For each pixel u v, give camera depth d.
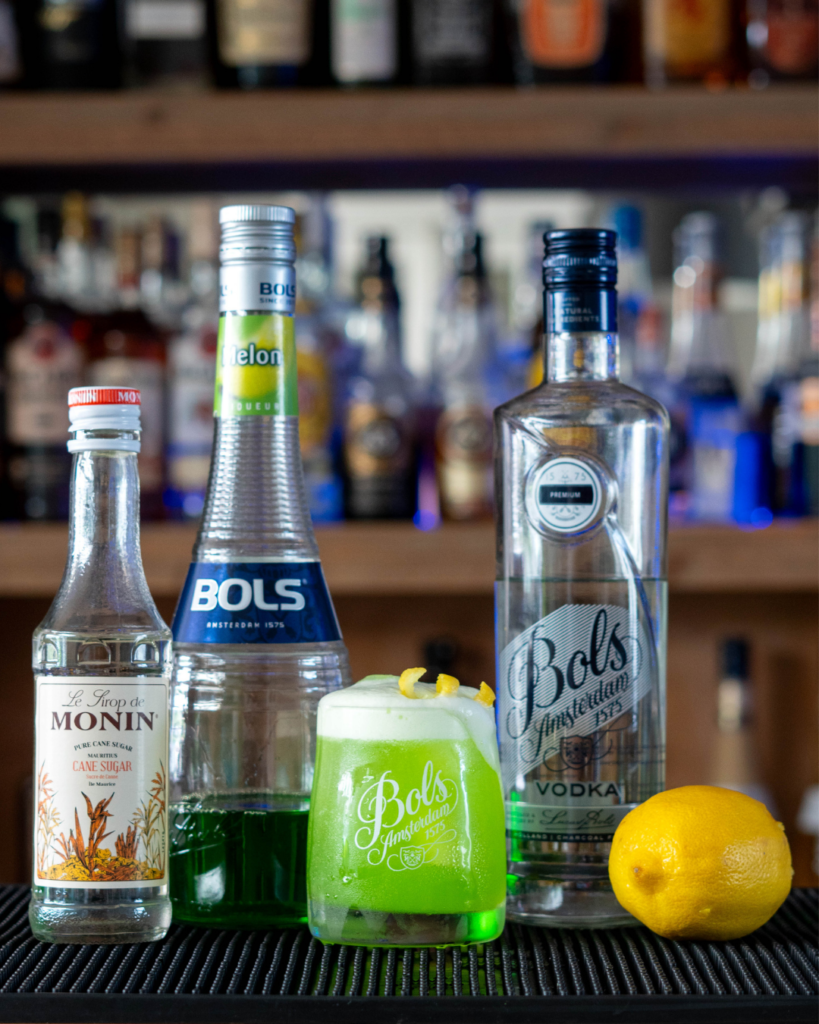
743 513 1.66
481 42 1.55
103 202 1.86
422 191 1.80
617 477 0.91
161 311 1.70
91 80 1.57
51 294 1.66
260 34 1.54
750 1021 0.78
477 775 0.83
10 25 1.56
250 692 0.89
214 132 1.53
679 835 0.84
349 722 0.83
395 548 1.53
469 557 1.52
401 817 0.82
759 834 0.85
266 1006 0.77
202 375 1.60
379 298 1.62
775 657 1.82
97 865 0.84
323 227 1.70
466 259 1.64
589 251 0.91
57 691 0.84
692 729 1.82
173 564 1.52
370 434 1.59
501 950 0.84
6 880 1.80
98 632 0.85
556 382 0.93
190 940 0.85
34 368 1.59
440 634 1.82
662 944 0.85
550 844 0.90
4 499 1.61
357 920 0.83
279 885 0.88
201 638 0.90
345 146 1.52
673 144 1.52
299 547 0.91
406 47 1.61
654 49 1.56
